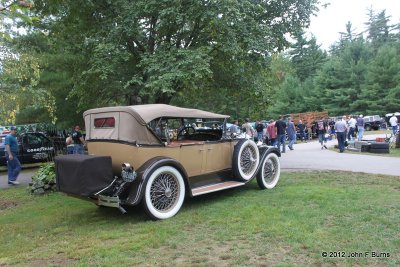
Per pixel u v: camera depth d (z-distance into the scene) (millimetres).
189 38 12164
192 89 12422
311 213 5734
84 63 12883
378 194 7012
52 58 16531
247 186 8602
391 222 5125
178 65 9992
